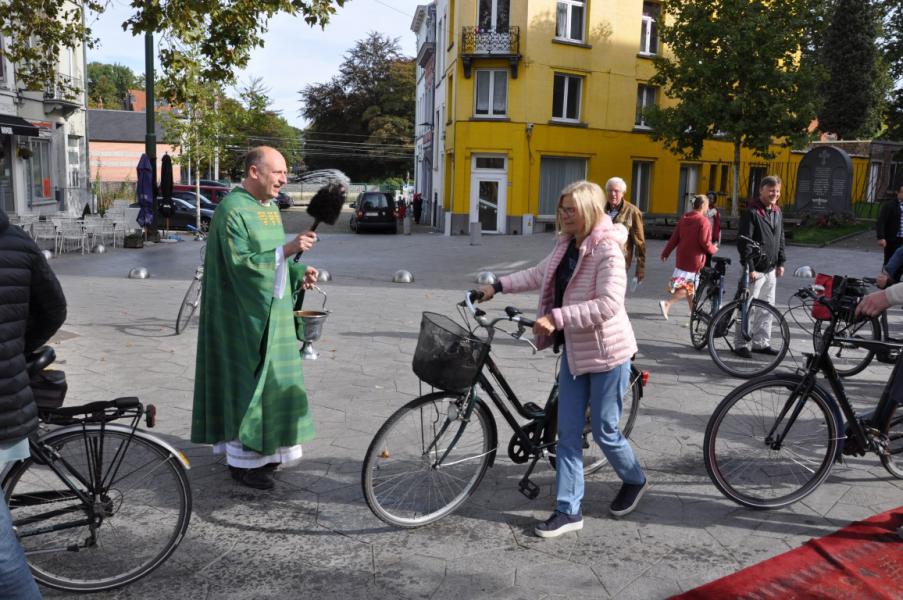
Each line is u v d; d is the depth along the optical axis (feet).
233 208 13.06
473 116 86.33
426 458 12.33
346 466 14.88
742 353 22.43
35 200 81.41
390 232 93.40
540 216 89.25
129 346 24.70
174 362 22.68
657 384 20.81
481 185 88.43
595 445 14.97
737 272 47.96
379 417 17.85
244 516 12.66
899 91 98.84
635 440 16.43
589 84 88.48
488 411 12.75
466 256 61.57
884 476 14.66
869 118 113.39
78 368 21.75
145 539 10.78
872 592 10.44
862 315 12.44
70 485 10.33
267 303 13.03
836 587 10.57
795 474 13.34
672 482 14.26
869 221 73.20
